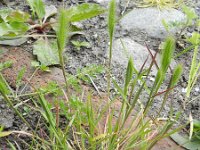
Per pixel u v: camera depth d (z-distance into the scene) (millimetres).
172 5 753
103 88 597
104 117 546
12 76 601
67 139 510
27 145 504
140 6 750
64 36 433
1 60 627
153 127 536
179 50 672
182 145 525
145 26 710
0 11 683
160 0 752
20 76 580
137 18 725
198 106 582
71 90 584
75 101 530
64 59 637
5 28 640
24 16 668
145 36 693
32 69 618
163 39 688
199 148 523
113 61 641
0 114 546
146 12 736
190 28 708
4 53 642
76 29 679
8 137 520
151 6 750
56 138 479
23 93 573
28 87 583
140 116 527
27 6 742
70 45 667
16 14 665
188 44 681
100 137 467
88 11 652
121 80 611
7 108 553
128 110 481
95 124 487
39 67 616
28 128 530
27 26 657
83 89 574
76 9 654
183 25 702
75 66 630
